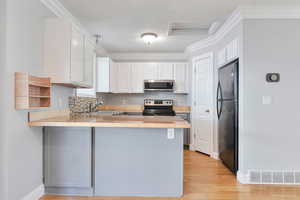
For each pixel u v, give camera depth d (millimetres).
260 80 2535
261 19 2529
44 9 2168
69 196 2166
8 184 1654
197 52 4105
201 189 2352
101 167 2162
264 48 2529
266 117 2537
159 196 2146
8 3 1633
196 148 4121
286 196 2197
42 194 2152
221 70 3279
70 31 2150
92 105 3693
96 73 3926
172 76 4648
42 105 2070
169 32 3438
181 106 4863
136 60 4953
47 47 2152
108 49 4535
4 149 1628
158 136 2129
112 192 2166
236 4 2420
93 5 2438
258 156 2547
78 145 2137
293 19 2510
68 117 2510
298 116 2516
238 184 2510
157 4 2422
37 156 2066
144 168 2143
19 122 1785
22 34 1812
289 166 2529
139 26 3135
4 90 1622
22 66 1814
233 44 2824
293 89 2520
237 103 2727
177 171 2133
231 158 2885
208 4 2424
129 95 5031
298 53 2514
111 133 2145
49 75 2154
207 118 3811
